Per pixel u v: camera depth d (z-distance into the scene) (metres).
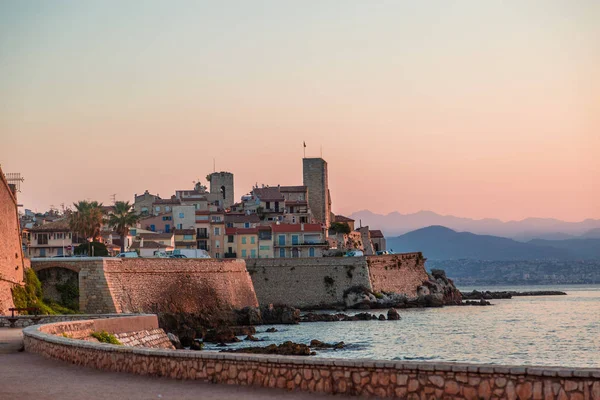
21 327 64.75
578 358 86.88
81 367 37.28
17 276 91.50
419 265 193.25
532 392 23.81
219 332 105.31
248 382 30.48
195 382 31.89
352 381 27.59
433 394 25.67
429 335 112.88
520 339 107.50
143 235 194.75
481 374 24.75
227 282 133.50
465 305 197.75
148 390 30.45
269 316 135.50
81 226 166.88
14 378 34.06
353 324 133.00
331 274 172.00
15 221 92.62
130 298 105.94
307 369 28.83
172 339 87.44
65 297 102.25
